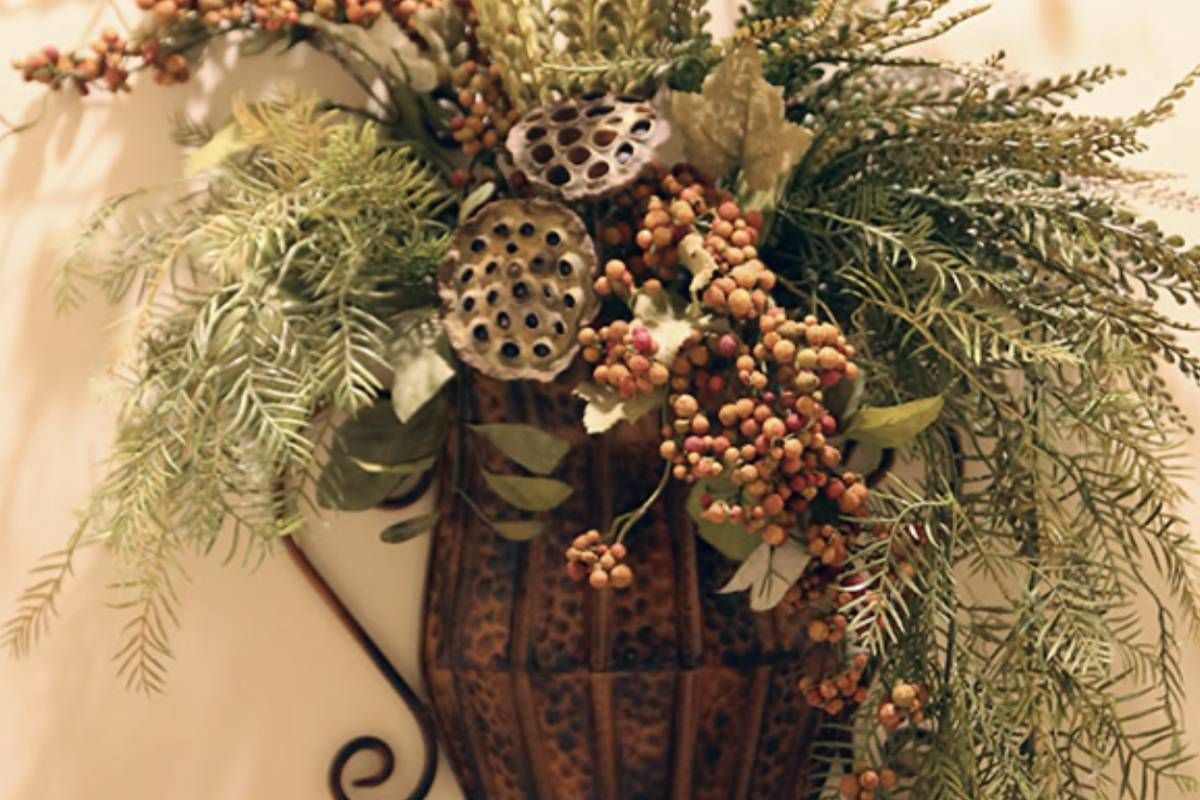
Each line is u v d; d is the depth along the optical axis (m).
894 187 0.98
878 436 0.93
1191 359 0.99
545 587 0.99
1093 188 1.05
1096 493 1.05
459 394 1.03
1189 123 1.18
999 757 0.95
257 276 0.96
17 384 1.05
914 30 1.14
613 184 0.93
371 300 0.99
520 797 1.02
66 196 1.06
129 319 1.04
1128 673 1.00
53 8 1.06
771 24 0.97
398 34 1.02
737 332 0.93
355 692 1.07
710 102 0.96
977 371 1.00
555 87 1.00
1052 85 1.04
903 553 0.94
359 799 1.07
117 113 1.06
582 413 0.99
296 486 1.00
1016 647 0.95
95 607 1.05
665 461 0.99
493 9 0.98
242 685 1.06
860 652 0.99
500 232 0.94
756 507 0.90
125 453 0.96
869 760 1.04
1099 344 0.98
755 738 1.01
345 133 0.96
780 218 0.99
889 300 0.96
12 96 1.05
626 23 1.00
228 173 1.01
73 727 1.04
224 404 0.96
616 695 0.98
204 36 1.03
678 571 0.99
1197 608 1.05
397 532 1.02
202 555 1.06
